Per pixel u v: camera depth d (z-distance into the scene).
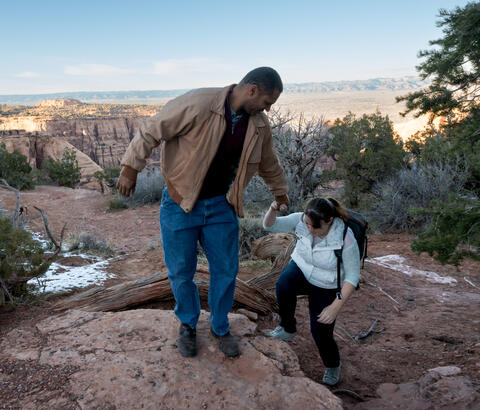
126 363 2.50
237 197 2.46
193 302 2.64
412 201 9.98
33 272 3.77
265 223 3.03
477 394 2.66
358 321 4.51
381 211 10.52
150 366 2.49
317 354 3.57
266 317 4.16
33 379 2.36
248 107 2.25
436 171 9.66
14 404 2.15
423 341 3.98
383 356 3.66
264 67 2.20
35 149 74.44
